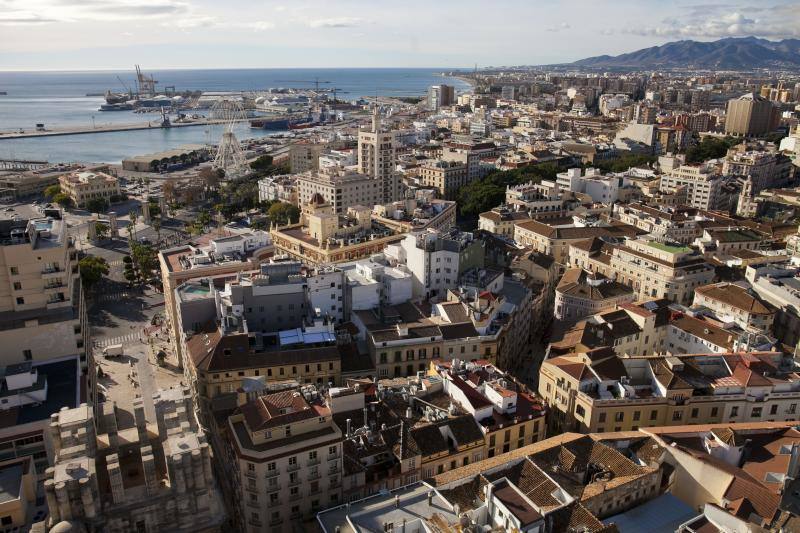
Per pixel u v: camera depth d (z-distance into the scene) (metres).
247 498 116.50
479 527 105.62
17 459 116.06
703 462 116.75
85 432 86.81
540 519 103.06
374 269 197.75
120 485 82.44
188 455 84.94
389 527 102.88
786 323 198.50
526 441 142.50
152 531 85.19
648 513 113.12
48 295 148.38
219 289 191.38
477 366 156.62
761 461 122.31
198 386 159.50
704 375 151.75
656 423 144.25
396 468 126.44
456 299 190.12
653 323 184.12
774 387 145.88
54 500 78.62
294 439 116.25
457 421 135.38
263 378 137.38
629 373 152.62
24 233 150.50
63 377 141.62
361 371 167.38
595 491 111.25
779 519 105.56
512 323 195.00
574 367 148.75
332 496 121.00
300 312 185.50
